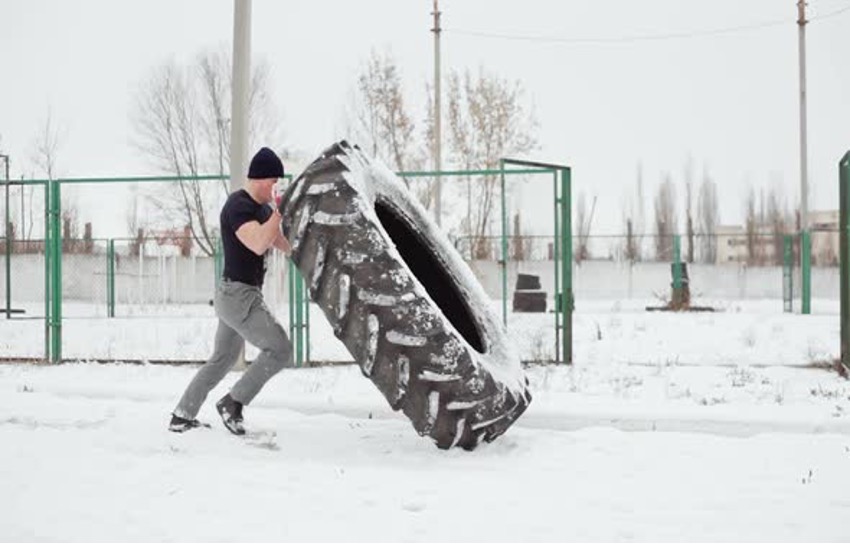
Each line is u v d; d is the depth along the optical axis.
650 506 4.09
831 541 3.56
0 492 4.15
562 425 6.24
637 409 6.49
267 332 5.45
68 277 23.09
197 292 23.48
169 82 32.84
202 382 5.58
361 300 5.10
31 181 10.70
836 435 5.86
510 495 4.27
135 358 11.08
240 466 4.79
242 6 9.76
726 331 16.08
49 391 7.67
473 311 6.26
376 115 31.83
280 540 3.48
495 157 31.95
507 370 5.78
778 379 9.08
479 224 23.61
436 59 26.75
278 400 6.95
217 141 33.12
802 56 27.67
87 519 3.73
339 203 5.23
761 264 44.03
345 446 5.41
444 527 3.71
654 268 35.59
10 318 17.17
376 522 3.77
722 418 6.10
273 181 5.62
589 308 26.52
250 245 5.30
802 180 24.81
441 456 5.17
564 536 3.61
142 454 5.06
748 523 3.81
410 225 6.41
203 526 3.66
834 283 35.72
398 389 5.11
